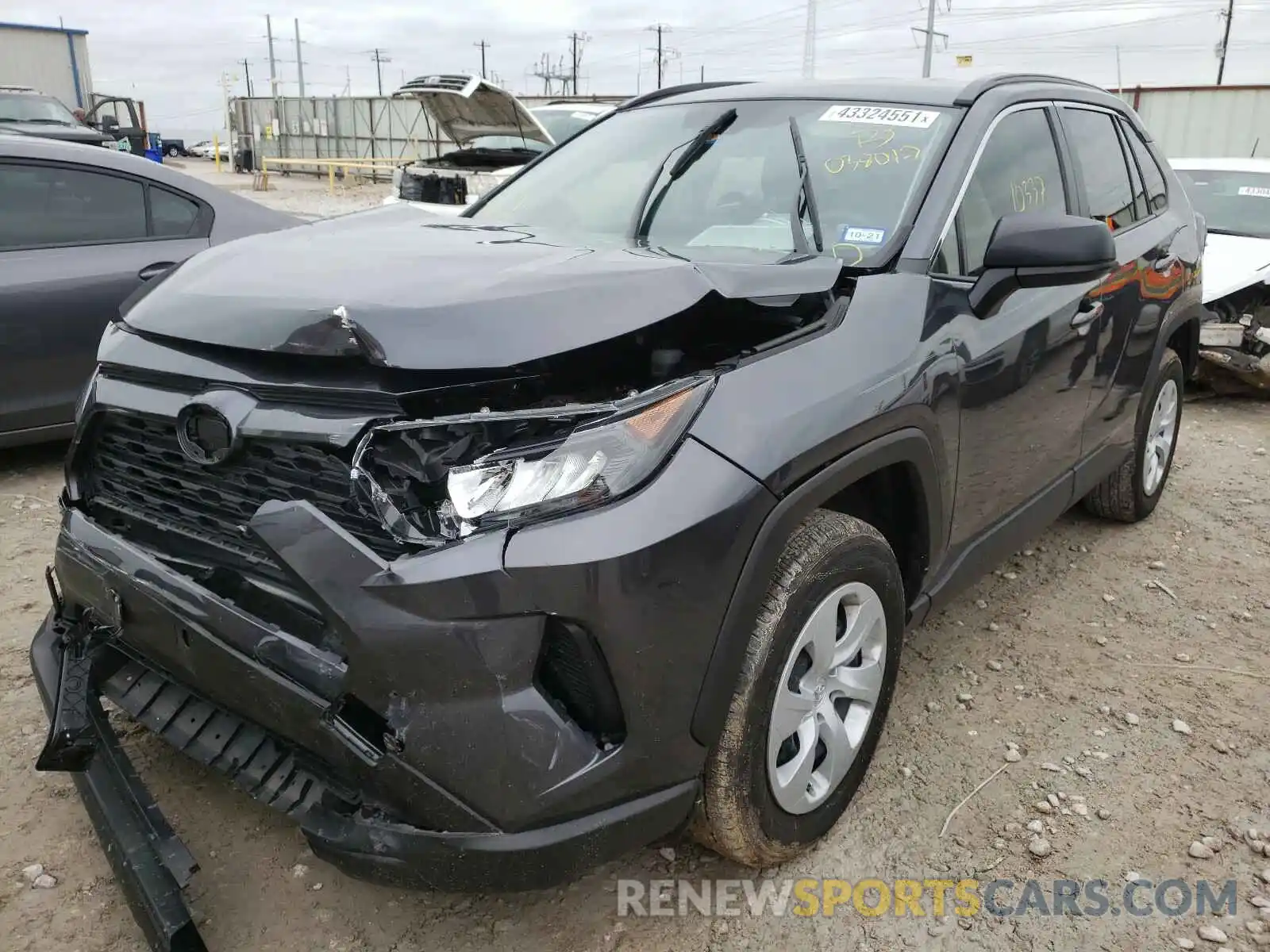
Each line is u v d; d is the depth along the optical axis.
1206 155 18.19
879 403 2.28
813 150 3.04
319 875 2.38
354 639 1.76
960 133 2.96
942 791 2.73
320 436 1.85
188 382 2.08
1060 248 2.49
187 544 2.14
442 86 8.87
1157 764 2.88
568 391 2.07
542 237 2.83
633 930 2.25
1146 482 4.51
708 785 2.09
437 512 1.84
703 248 2.80
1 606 3.60
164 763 2.73
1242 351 6.84
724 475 1.93
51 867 2.37
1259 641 3.61
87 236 4.79
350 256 2.31
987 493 2.96
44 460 5.23
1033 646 3.54
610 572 1.79
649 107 3.67
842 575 2.26
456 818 1.81
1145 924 2.29
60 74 24.19
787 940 2.23
